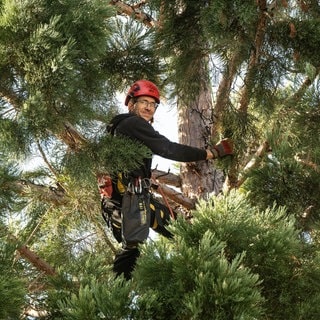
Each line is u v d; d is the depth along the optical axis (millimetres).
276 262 6578
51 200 9180
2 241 7078
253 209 6715
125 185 7504
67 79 7199
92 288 6309
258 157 8227
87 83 7793
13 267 7043
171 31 8906
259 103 8320
